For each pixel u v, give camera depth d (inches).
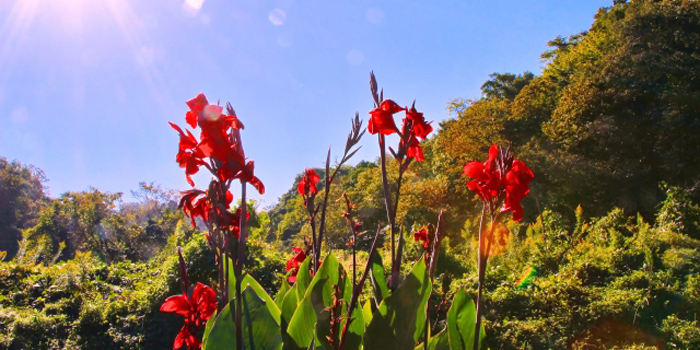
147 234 892.6
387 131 76.1
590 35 1054.4
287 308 91.4
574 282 279.3
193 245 305.9
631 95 804.0
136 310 277.4
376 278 93.3
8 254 1411.2
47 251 660.1
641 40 866.1
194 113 68.1
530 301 257.4
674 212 460.1
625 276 305.7
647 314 247.4
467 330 80.9
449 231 800.9
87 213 847.1
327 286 85.6
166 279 290.5
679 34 844.0
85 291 305.4
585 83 856.3
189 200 69.2
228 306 71.8
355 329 81.1
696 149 729.0
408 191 808.3
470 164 70.2
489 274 338.3
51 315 275.7
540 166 795.4
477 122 967.6
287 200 1275.8
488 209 69.8
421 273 79.4
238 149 65.3
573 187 767.1
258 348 73.5
